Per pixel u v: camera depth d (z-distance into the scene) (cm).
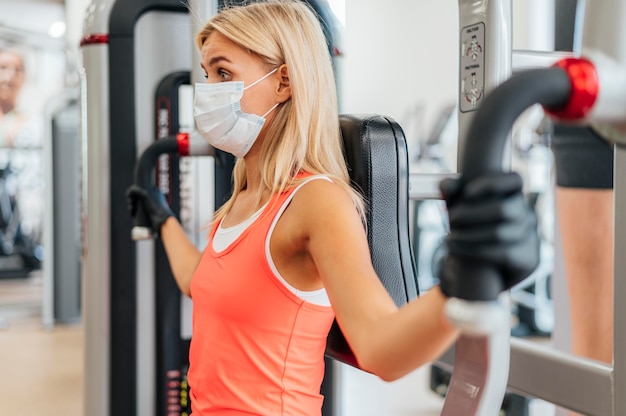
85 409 245
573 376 121
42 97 988
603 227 200
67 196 608
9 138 981
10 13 888
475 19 109
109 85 238
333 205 104
